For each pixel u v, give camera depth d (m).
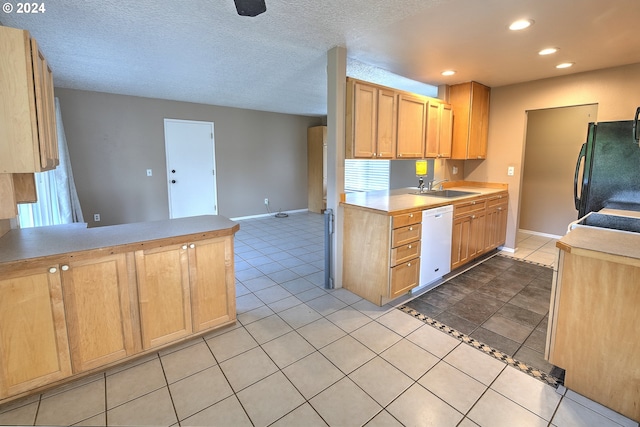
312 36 2.50
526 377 1.86
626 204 2.87
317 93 4.75
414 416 1.59
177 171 5.49
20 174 1.85
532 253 4.18
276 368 1.95
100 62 3.19
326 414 1.60
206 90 4.55
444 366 1.96
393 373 1.90
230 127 6.03
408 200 3.17
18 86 1.51
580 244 1.66
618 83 3.20
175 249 2.07
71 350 1.78
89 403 1.67
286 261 3.95
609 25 2.26
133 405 1.66
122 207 4.99
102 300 1.84
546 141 4.91
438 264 3.14
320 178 7.00
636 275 1.51
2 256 1.62
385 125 3.07
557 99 3.62
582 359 1.69
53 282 1.68
